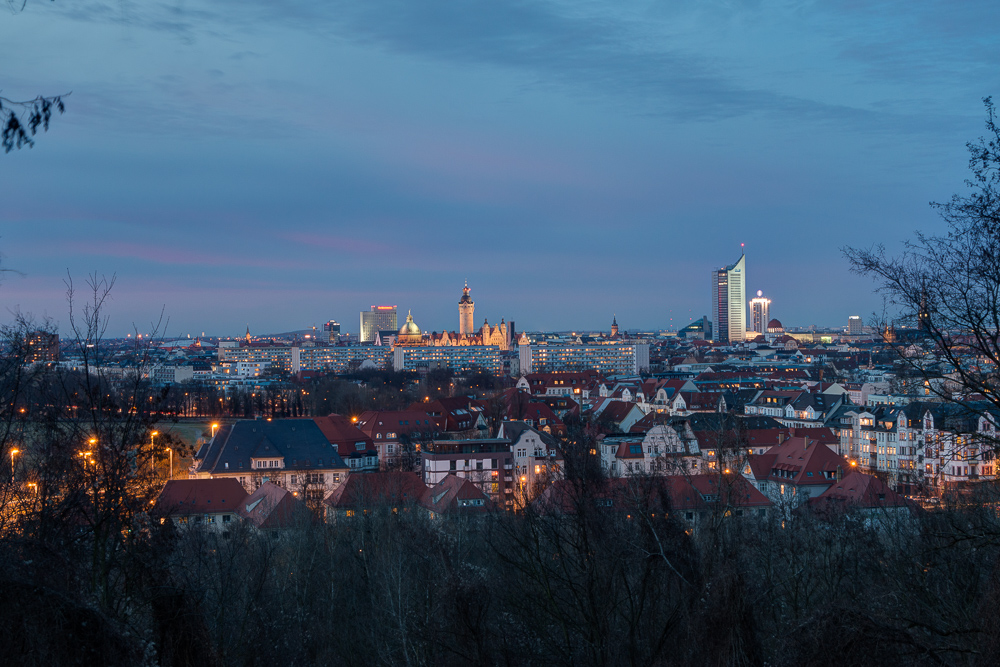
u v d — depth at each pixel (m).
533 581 53.41
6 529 44.69
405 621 62.34
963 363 38.34
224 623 58.31
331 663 66.94
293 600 73.56
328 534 96.25
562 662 48.97
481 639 50.12
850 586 66.19
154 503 61.06
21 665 35.94
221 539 98.06
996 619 34.31
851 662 35.56
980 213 35.69
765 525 84.44
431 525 103.50
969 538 41.44
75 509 47.44
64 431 48.12
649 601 53.25
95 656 38.03
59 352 48.56
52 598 37.84
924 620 47.91
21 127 25.00
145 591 49.88
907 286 37.66
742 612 47.03
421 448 184.75
